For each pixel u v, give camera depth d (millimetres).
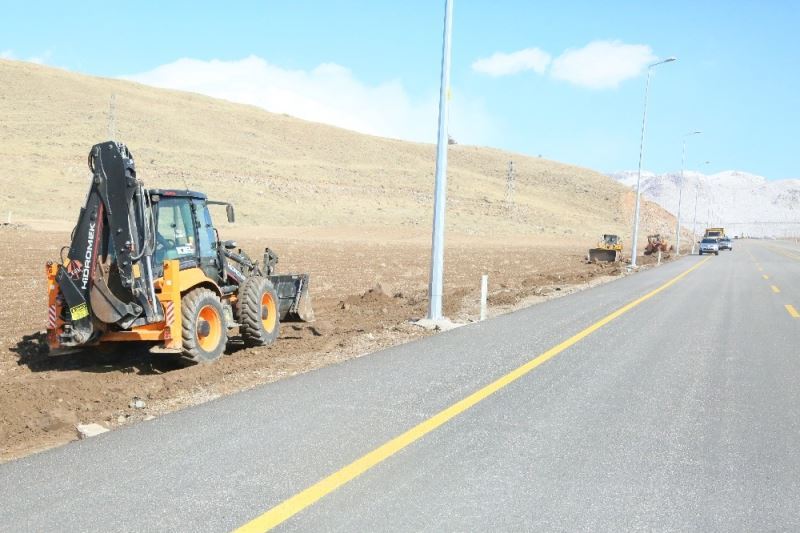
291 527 4227
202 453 5578
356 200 108188
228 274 12195
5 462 5652
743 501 4844
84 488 4824
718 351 11031
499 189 149375
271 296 12289
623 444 6082
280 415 6734
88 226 9797
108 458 5457
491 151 199250
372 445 5836
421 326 13578
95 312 9750
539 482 5109
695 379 8875
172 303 9703
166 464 5309
